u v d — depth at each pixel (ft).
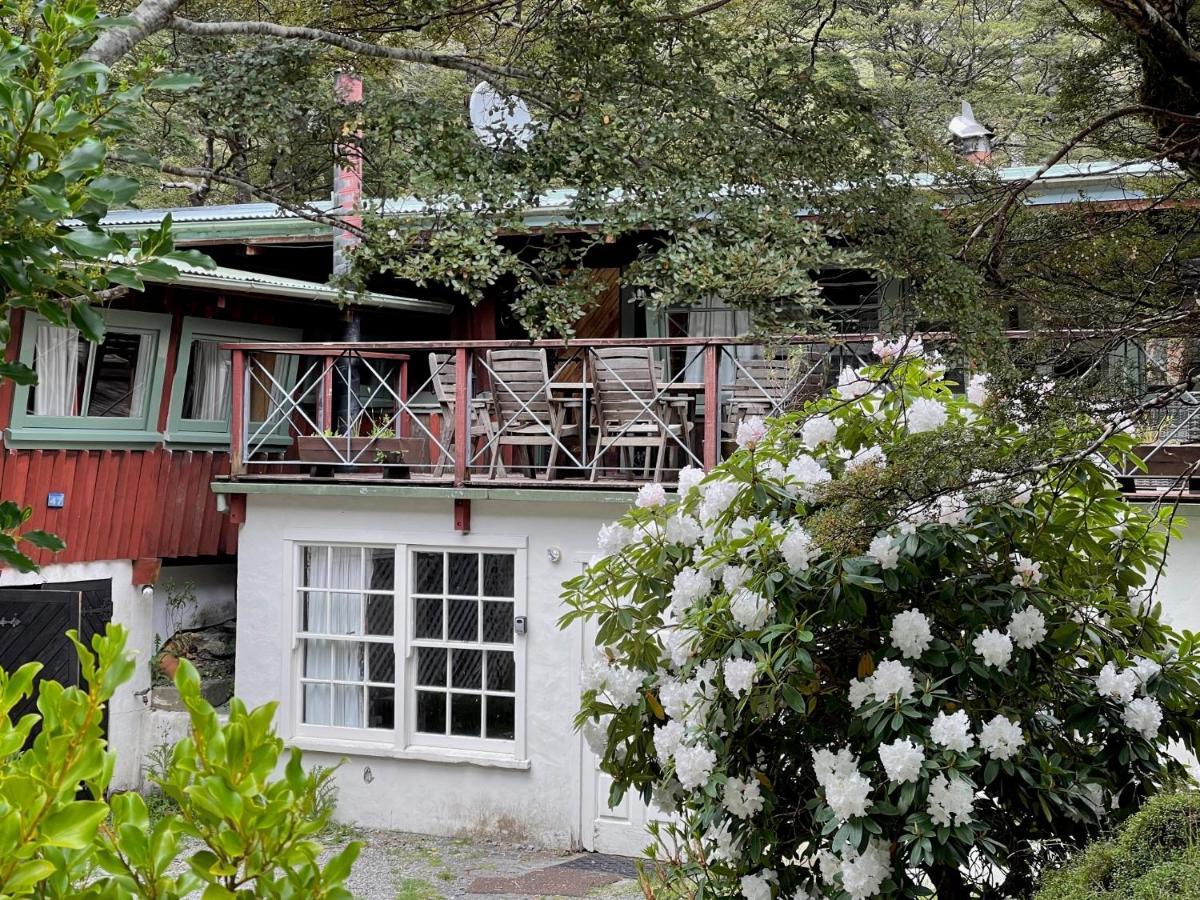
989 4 59.36
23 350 30.37
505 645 29.35
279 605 31.19
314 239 36.55
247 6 21.74
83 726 5.49
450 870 26.63
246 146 26.76
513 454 37.14
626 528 15.44
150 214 39.83
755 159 18.81
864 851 12.49
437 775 29.78
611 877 25.98
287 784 5.52
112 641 5.72
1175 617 23.16
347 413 35.78
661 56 20.38
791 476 14.03
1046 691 13.67
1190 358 15.40
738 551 13.58
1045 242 18.58
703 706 13.75
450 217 19.36
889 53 55.93
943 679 12.91
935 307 16.02
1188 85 14.58
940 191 19.11
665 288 18.79
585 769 28.43
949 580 13.65
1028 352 13.56
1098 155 24.16
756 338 18.61
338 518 30.68
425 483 29.71
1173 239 18.38
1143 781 13.56
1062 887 11.92
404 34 22.44
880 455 13.94
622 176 19.25
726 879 14.12
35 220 8.56
